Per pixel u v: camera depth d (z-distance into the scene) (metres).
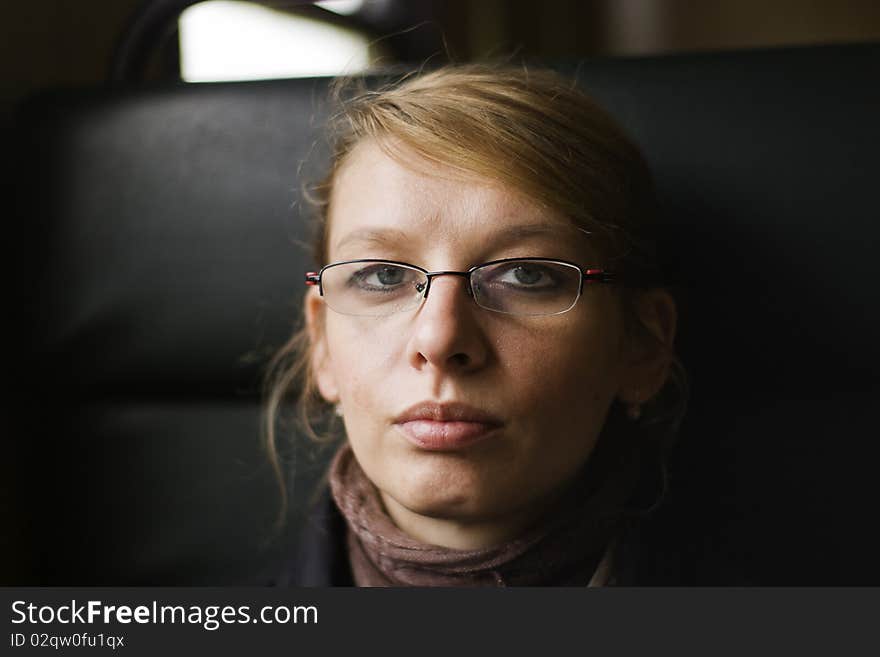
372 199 0.57
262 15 1.25
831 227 0.73
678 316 0.76
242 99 0.81
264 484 0.82
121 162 0.81
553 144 0.58
